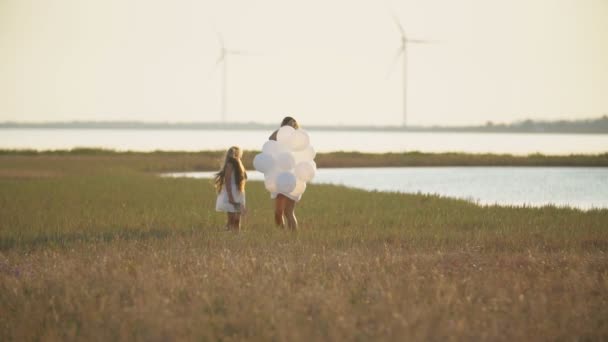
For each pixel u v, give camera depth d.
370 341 14.13
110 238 30.25
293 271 20.83
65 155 148.38
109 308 16.66
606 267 22.56
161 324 15.09
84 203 47.59
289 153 33.09
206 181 72.69
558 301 17.39
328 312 15.99
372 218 38.12
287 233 30.89
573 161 128.12
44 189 60.19
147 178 77.94
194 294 18.14
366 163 127.62
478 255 24.67
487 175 97.44
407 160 132.50
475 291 18.33
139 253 24.62
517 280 19.48
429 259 23.61
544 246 27.34
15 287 19.11
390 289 18.05
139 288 18.69
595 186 75.44
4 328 15.75
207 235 30.06
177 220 37.22
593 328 15.12
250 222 36.19
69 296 17.78
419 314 15.59
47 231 32.69
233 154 32.69
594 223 35.53
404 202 49.12
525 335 14.46
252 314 15.92
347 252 25.22
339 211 42.88
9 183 67.88
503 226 34.06
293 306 16.52
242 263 22.03
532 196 62.94
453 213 41.22
